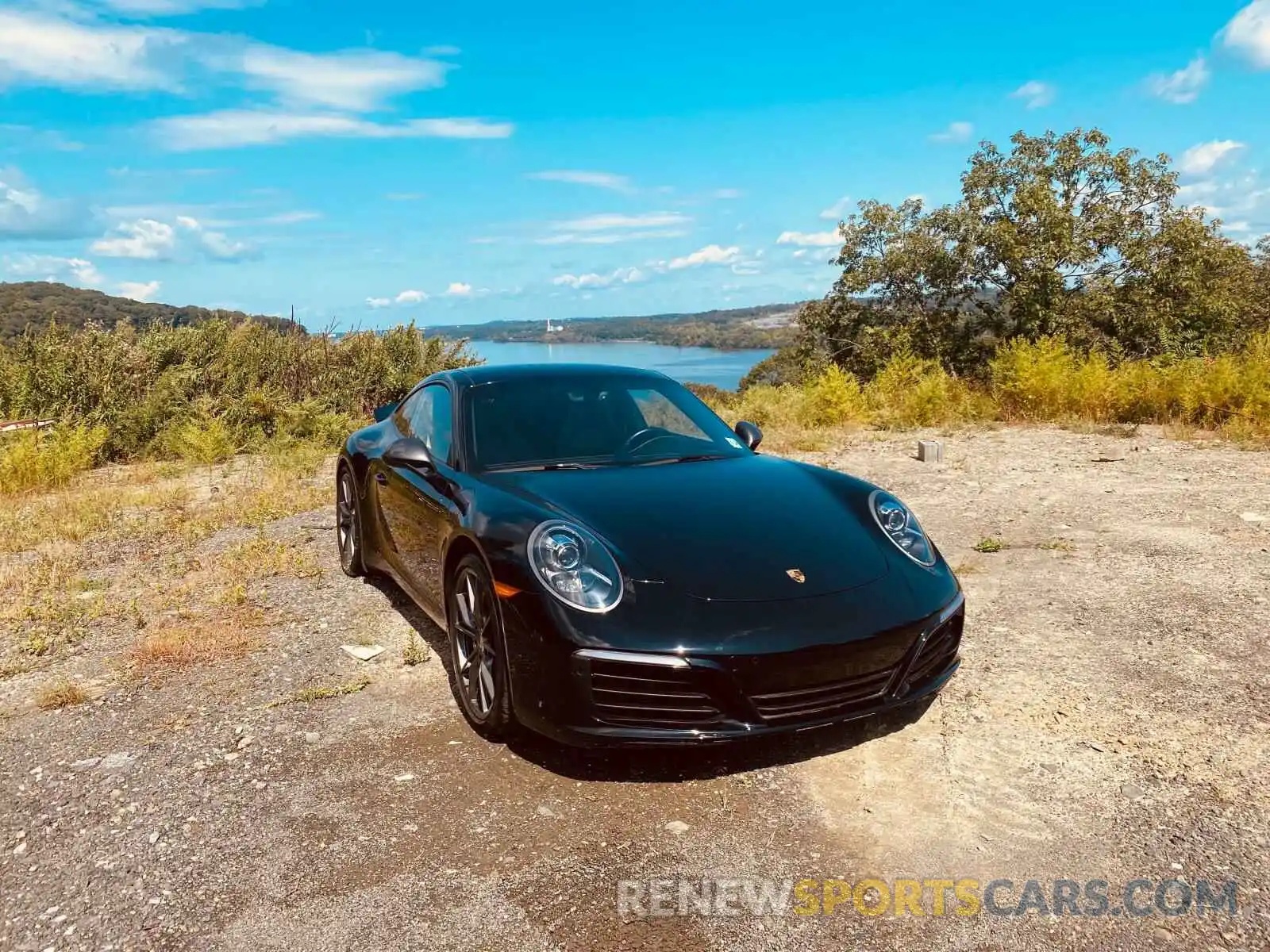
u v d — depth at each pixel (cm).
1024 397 1208
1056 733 316
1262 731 311
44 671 401
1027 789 280
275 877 243
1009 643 401
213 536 655
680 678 271
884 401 1311
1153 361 1270
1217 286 2055
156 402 1139
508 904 230
